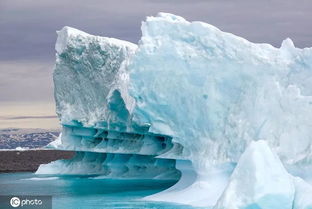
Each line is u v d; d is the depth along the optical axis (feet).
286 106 171.83
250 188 138.00
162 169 259.80
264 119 173.27
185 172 194.18
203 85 188.55
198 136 188.03
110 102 245.65
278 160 145.18
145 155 266.16
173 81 193.47
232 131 178.09
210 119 185.78
